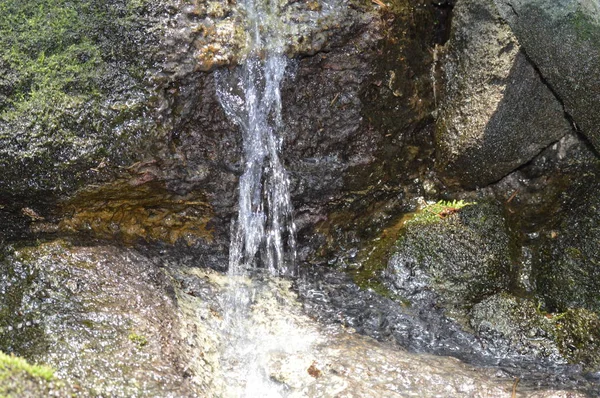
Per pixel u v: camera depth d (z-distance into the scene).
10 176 0.86
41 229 0.91
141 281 0.89
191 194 0.96
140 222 0.98
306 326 0.93
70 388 0.71
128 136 0.88
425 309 0.99
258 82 0.93
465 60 1.04
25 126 0.85
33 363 0.75
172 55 0.88
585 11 0.83
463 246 1.03
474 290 1.01
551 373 0.88
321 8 0.93
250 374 0.84
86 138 0.87
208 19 0.89
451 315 0.98
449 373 0.85
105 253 0.90
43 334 0.78
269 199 1.01
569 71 0.90
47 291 0.83
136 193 0.93
